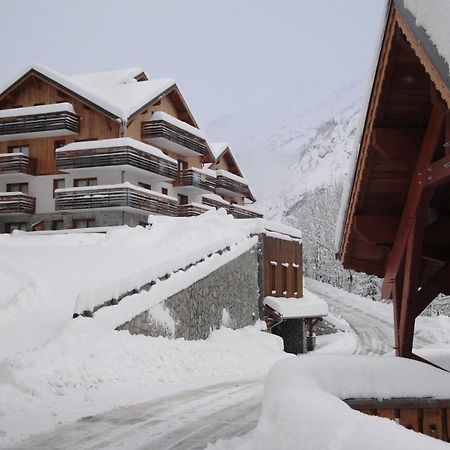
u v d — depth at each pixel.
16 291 15.49
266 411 4.48
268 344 21.77
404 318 6.27
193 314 18.20
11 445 7.08
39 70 35.78
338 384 5.54
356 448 2.77
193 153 41.41
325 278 64.00
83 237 25.36
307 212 70.44
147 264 19.59
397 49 5.44
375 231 6.90
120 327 13.62
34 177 36.56
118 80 39.50
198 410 9.41
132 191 32.91
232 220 27.17
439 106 5.37
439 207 7.24
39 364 10.59
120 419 8.62
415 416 5.71
